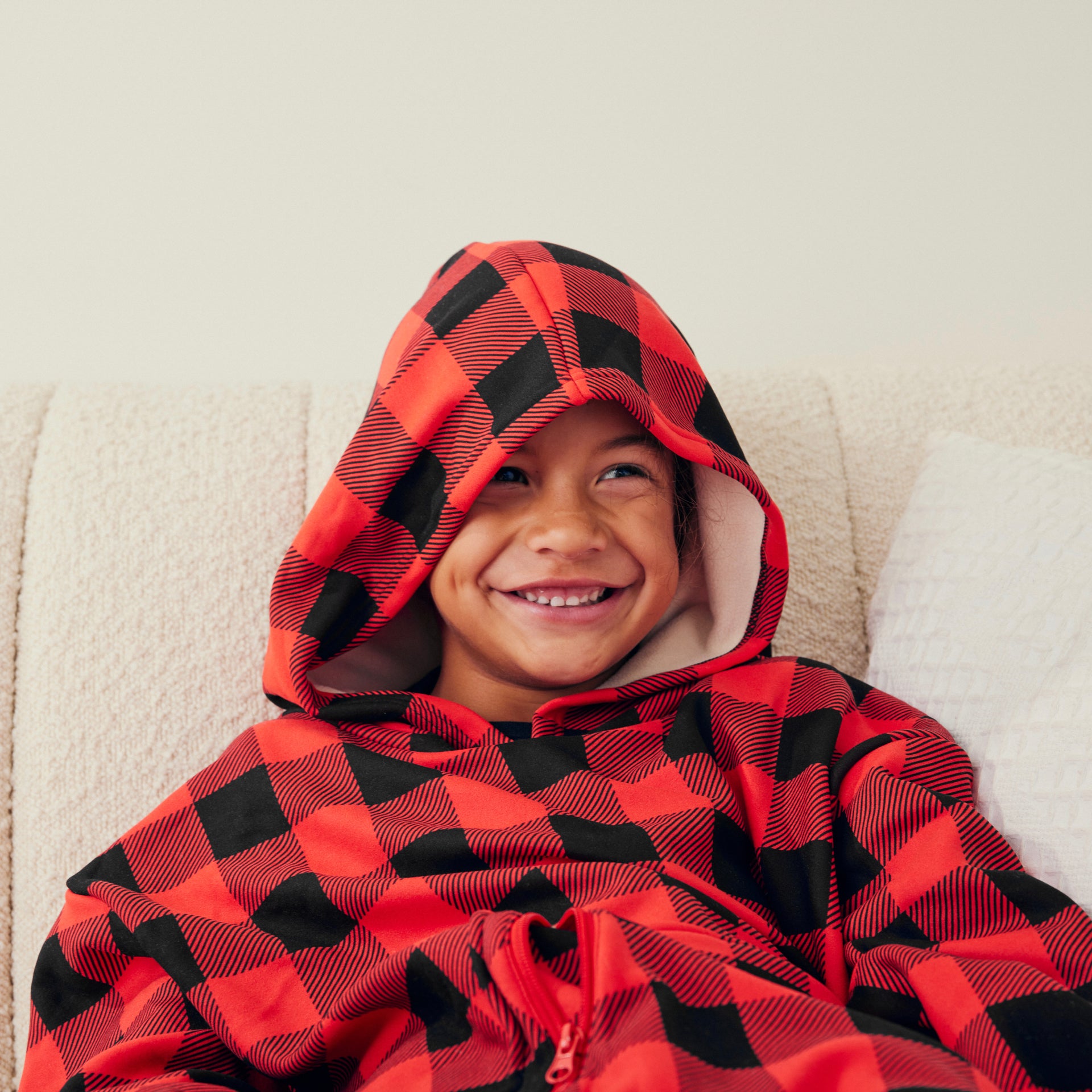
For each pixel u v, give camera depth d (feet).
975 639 2.35
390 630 2.71
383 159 3.62
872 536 2.96
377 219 3.63
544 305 2.31
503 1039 1.64
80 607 2.64
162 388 2.91
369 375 3.64
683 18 3.70
